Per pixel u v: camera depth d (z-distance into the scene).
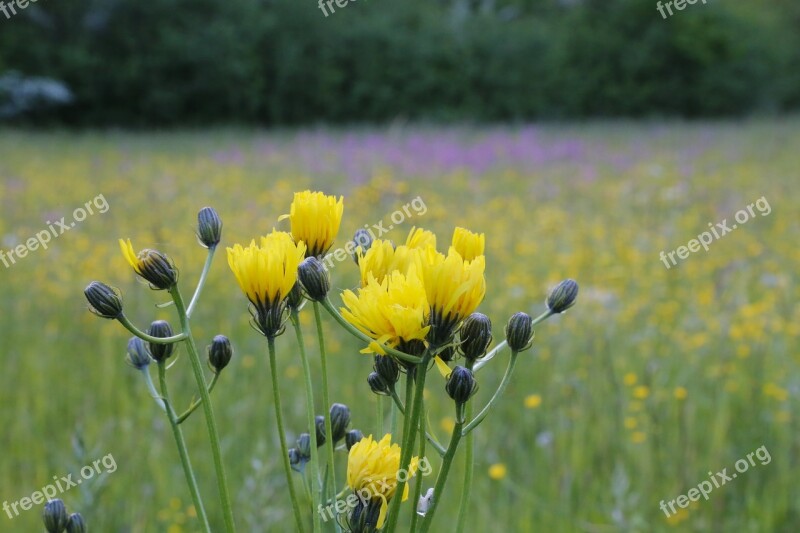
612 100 26.03
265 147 14.95
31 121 20.39
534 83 25.09
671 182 10.93
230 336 4.71
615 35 26.00
